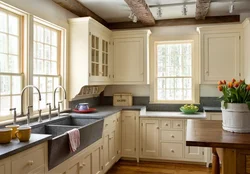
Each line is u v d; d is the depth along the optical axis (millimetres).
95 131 2891
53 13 3154
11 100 2500
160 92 4629
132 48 4297
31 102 2725
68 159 2307
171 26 4461
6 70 2445
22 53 2654
